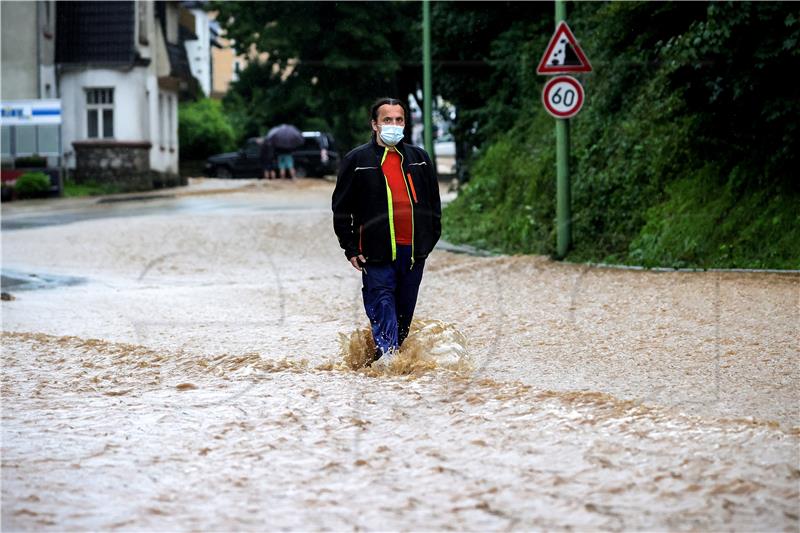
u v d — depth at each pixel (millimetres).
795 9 24188
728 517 7152
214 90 168125
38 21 75375
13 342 17578
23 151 69562
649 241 28781
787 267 24969
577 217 32062
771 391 13156
